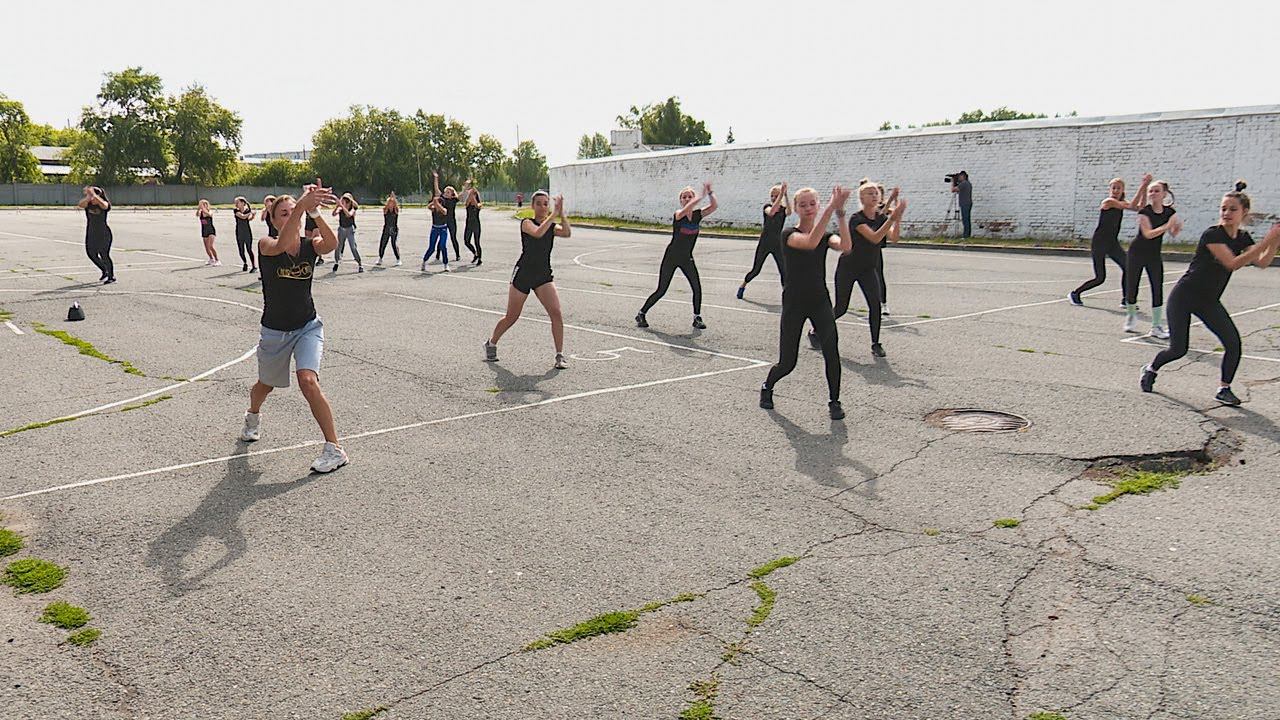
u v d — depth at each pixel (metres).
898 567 4.79
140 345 11.02
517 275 9.57
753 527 5.36
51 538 5.29
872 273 9.95
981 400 8.13
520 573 4.78
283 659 3.96
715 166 36.88
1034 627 4.16
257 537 5.29
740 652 3.97
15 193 81.62
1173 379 8.83
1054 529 5.26
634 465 6.48
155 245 27.48
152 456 6.77
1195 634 4.07
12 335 11.70
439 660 3.94
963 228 27.61
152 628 4.25
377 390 8.68
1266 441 6.82
